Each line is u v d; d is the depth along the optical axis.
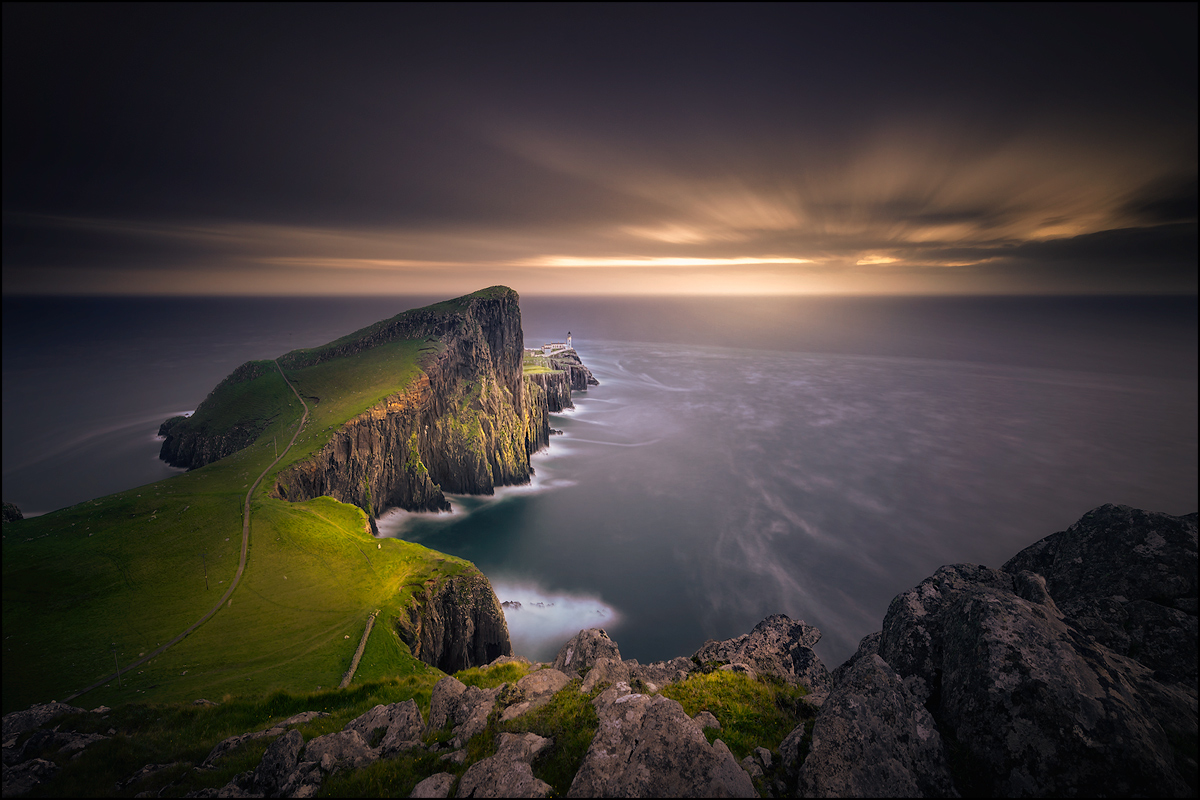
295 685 58.41
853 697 13.88
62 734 24.88
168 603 79.94
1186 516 18.14
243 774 17.75
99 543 97.69
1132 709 12.62
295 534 101.62
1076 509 171.62
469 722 18.67
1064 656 13.66
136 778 19.73
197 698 55.41
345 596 82.19
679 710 14.34
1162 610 16.03
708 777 12.28
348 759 17.17
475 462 184.75
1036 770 12.12
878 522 161.62
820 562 137.62
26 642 69.50
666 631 108.94
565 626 110.56
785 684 19.78
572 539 150.25
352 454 156.62
